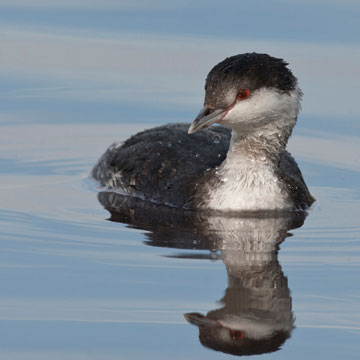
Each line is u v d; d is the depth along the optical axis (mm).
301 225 15039
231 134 16875
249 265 13016
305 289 12211
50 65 22125
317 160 18562
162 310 11445
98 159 18141
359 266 13031
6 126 19453
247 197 15586
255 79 15023
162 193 16188
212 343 10664
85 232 14359
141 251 13508
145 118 19906
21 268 12695
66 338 10711
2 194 16312
